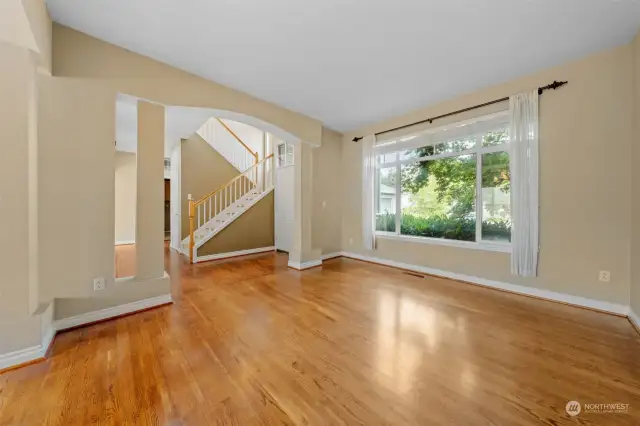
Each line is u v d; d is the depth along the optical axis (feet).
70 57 7.74
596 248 9.27
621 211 8.79
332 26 7.64
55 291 7.57
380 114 15.14
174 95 9.90
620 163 8.79
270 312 9.23
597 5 6.81
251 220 20.79
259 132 24.89
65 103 7.68
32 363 6.09
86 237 8.09
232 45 8.57
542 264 10.47
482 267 12.32
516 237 10.77
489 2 6.69
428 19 7.33
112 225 8.55
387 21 7.41
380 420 4.51
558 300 10.11
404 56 9.25
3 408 4.74
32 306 6.53
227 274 14.35
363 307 9.70
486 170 12.37
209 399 4.99
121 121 14.28
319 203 18.07
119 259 17.39
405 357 6.47
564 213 9.90
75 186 7.87
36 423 4.42
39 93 7.31
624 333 7.68
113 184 8.50
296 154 15.94
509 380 5.61
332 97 12.76
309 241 16.08
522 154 10.58
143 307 9.29
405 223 15.93
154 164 9.69
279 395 5.12
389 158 16.69
